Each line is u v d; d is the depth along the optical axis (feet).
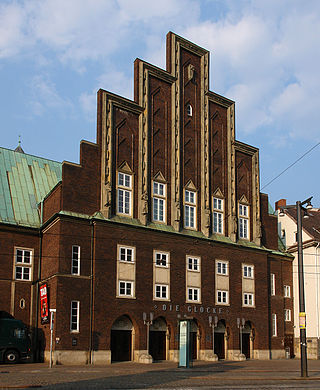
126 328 129.29
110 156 134.31
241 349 153.69
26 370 95.20
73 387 65.51
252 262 163.73
